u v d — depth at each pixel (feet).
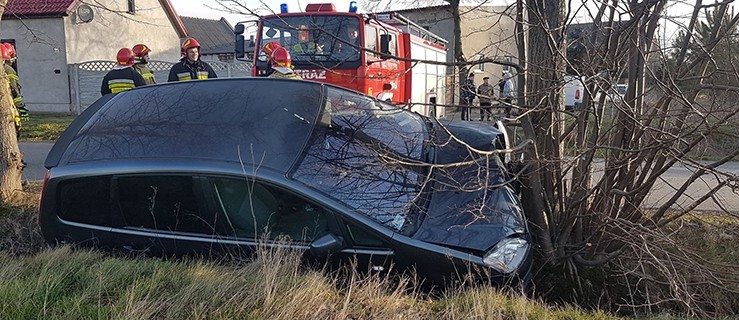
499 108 13.61
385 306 10.09
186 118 13.17
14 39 61.21
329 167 12.05
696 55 12.29
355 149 12.74
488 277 10.93
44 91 62.03
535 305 11.06
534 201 14.32
